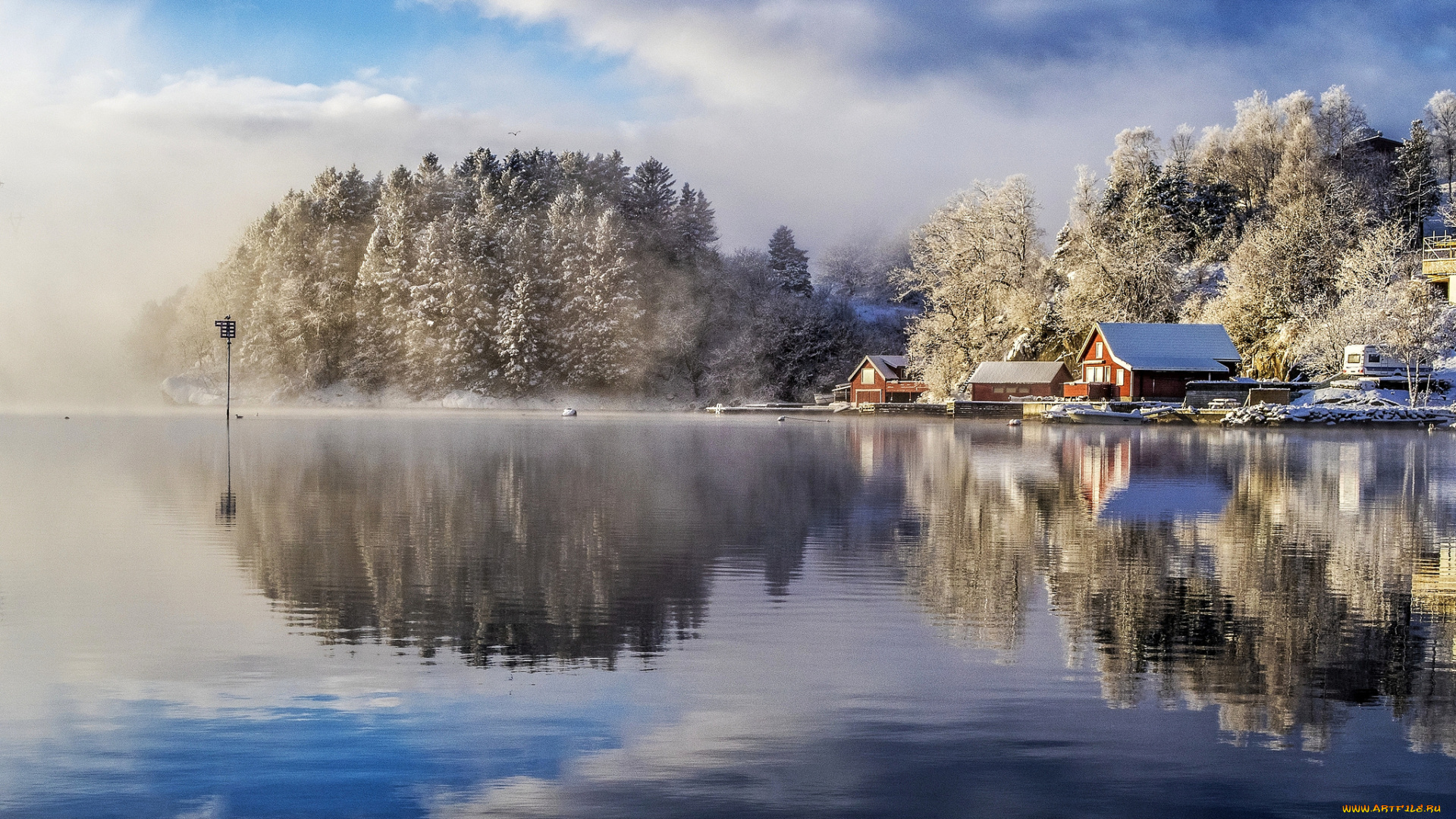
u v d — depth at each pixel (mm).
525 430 69688
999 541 19547
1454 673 11000
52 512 23328
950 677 10789
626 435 63312
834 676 10828
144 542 19000
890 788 8070
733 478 32438
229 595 14547
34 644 11914
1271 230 103312
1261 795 7953
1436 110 143750
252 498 26078
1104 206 132375
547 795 7938
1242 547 19062
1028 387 102500
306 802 7812
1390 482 31328
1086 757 8656
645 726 9344
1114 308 105562
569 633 12516
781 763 8523
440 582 15453
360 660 11352
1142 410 80250
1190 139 142125
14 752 8695
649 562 17188
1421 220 121312
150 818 7535
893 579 15844
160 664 11109
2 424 74875
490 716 9562
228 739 8977
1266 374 96062
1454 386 80375
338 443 51688
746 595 14727
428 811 7668
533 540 19406
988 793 7977
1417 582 15758
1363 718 9586
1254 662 11367
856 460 40875
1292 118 131500
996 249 114750
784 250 172875
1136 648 11945
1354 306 85438
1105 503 25875
